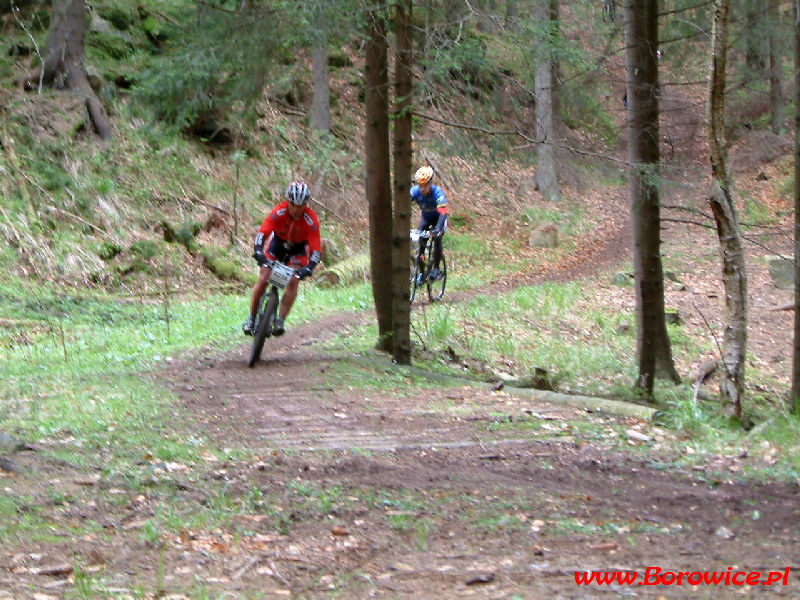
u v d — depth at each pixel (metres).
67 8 20.41
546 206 28.08
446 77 9.17
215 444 6.81
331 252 20.62
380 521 5.05
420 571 4.25
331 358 10.77
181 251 18.53
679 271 22.53
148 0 24.88
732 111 13.00
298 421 7.76
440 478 6.05
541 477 6.17
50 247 17.02
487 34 9.59
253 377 9.64
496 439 7.30
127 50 23.03
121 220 18.75
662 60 11.69
